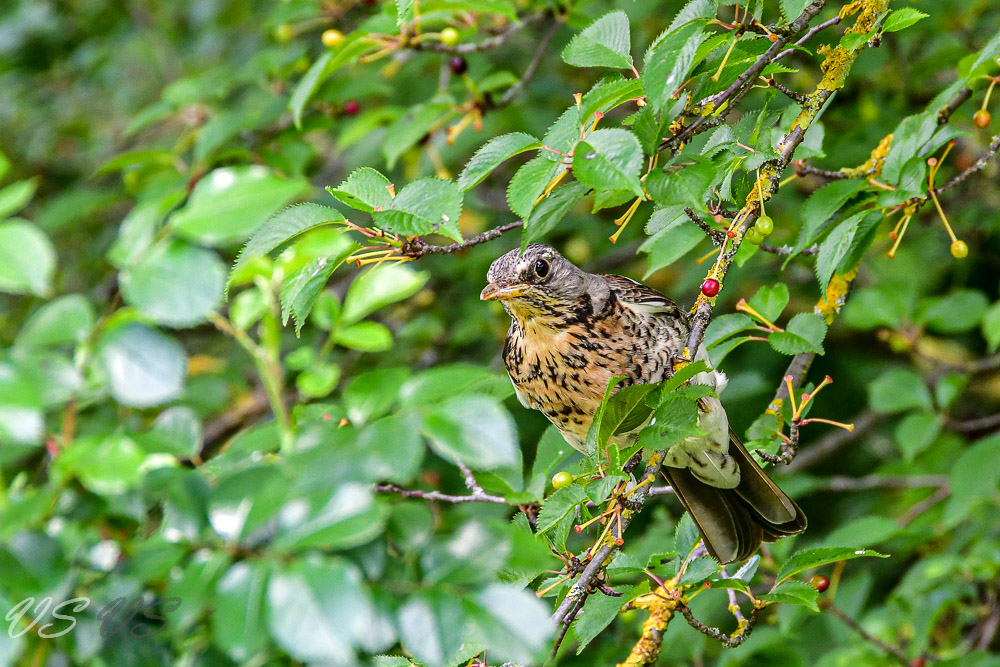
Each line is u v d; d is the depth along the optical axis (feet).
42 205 46.60
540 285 24.44
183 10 48.88
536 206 18.15
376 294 19.84
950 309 33.14
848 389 42.39
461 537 13.82
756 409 40.06
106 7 47.85
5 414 12.60
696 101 18.66
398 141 29.19
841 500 42.50
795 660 27.22
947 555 31.81
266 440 16.44
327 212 16.83
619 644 28.17
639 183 16.06
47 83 49.21
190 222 12.99
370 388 13.99
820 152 23.56
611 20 18.86
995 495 33.76
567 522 17.62
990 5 38.91
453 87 31.07
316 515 12.58
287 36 34.78
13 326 41.88
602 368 24.88
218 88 33.17
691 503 26.18
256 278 19.85
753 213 19.63
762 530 26.12
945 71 38.32
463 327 39.27
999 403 41.91
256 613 12.23
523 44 39.96
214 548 13.24
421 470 29.48
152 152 32.68
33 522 14.16
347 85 32.71
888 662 28.78
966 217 37.78
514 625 13.15
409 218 16.46
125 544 15.02
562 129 16.94
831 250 20.98
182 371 13.19
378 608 13.34
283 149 32.81
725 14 24.02
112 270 42.75
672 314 25.62
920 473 35.50
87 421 30.73
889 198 21.98
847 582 30.04
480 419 12.98
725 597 28.14
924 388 32.14
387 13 28.27
